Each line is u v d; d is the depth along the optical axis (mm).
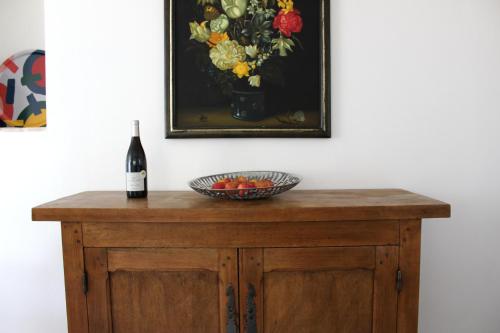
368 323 1002
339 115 1338
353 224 971
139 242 973
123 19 1315
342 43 1325
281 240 968
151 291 996
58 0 1309
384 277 983
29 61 1437
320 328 1002
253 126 1322
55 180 1355
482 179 1354
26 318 1388
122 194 1229
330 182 1352
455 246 1372
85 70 1324
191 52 1309
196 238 971
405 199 1074
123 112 1334
